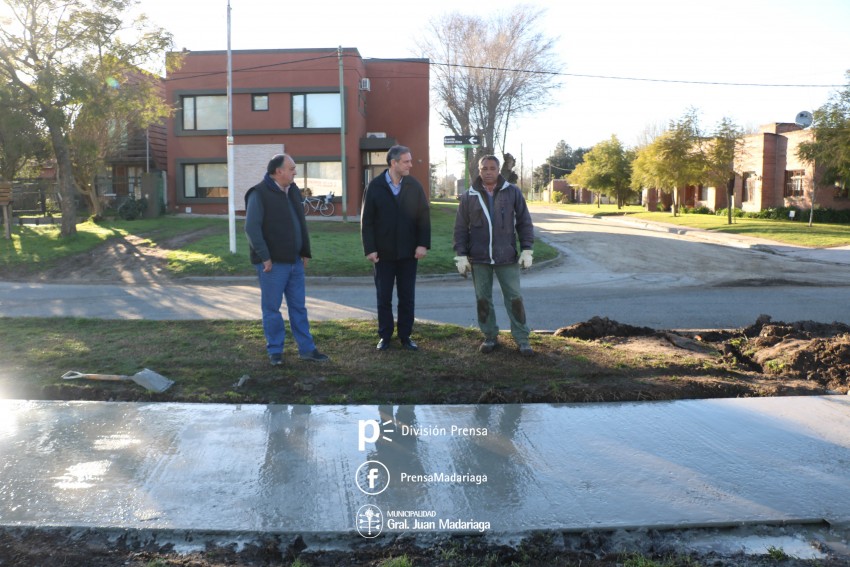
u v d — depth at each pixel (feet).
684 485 12.60
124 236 74.54
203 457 13.69
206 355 20.77
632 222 127.75
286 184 19.94
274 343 19.84
